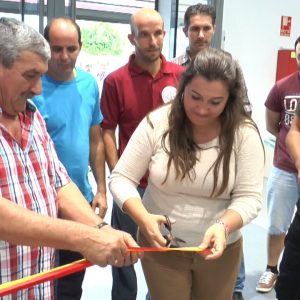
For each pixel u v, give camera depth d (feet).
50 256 4.31
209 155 4.98
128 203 5.06
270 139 13.74
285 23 15.20
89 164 7.80
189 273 5.46
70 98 6.81
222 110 4.90
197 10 9.20
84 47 12.64
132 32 7.80
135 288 8.28
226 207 5.25
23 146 4.06
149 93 7.86
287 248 6.36
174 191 5.15
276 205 9.68
